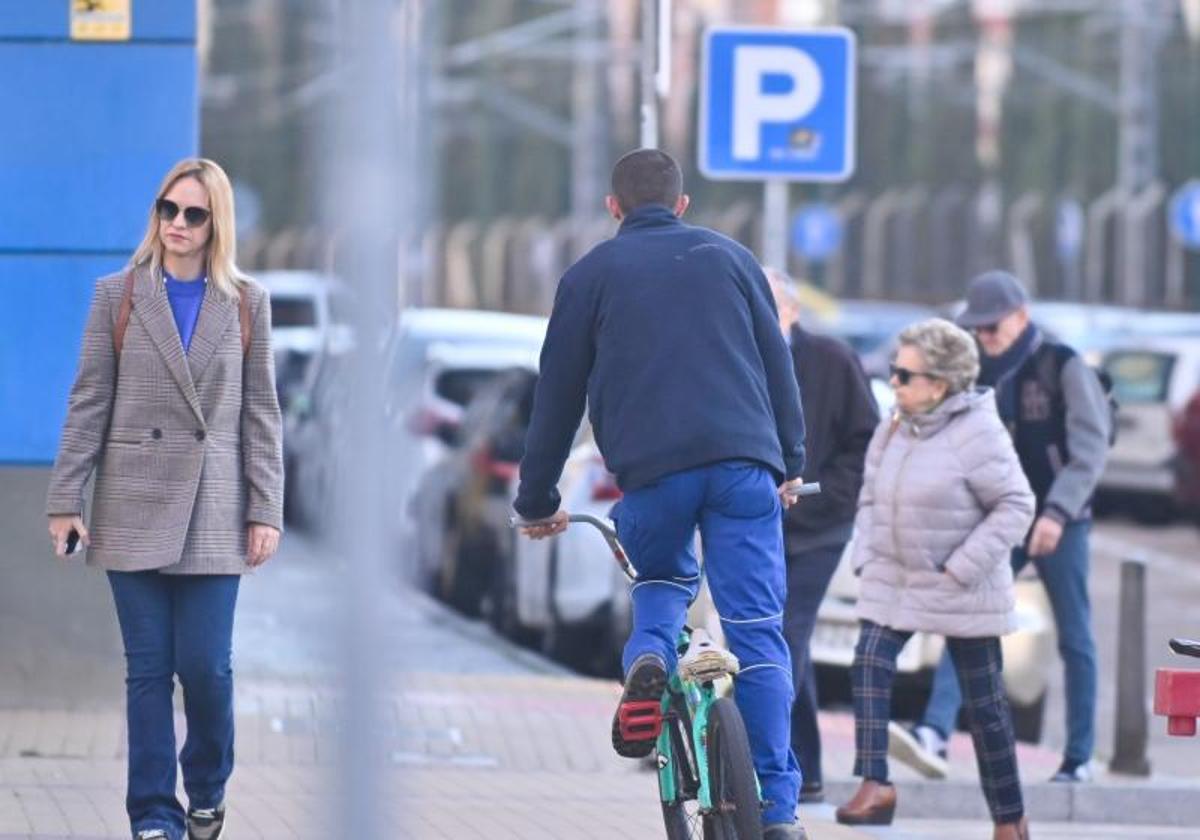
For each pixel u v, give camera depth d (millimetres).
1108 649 64312
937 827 36000
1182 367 102125
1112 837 35094
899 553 32406
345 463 12758
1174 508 102500
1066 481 38125
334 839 13008
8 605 38406
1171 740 49781
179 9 38594
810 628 33938
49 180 38500
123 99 38625
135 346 26453
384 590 12867
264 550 26734
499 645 56875
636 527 25297
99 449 26578
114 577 26625
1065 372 38438
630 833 31672
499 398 67938
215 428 26609
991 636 32312
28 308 38469
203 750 26984
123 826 29891
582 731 41531
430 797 34031
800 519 33688
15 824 29781
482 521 66250
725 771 23875
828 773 38781
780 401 25750
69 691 38469
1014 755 32406
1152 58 197625
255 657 49094
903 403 32312
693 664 23688
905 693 47969
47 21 38469
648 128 41469
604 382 25312
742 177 42969
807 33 42906
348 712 12961
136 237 38688
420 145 13367
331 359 13281
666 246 25625
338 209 12570
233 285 26906
